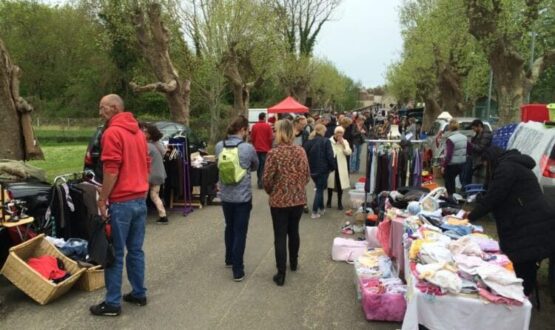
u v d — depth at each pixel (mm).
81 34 46781
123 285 5215
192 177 9344
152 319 4387
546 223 4047
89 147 9219
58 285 4637
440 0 19141
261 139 12008
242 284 5312
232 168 5168
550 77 28172
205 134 27078
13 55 45656
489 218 8406
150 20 16562
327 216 8844
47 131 39062
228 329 4211
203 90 23188
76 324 4254
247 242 7066
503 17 12898
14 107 8742
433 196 5934
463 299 3367
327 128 13914
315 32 40375
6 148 8664
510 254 4102
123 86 44000
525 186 4121
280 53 32125
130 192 4316
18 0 47844
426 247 3889
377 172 7652
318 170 8547
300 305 4762
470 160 9352
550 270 4797
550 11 14891
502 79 13609
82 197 5781
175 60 21797
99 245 4270
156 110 40250
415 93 42031
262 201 10406
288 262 6105
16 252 4844
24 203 5477
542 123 6883
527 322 3311
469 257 3820
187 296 4945
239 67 25562
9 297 4820
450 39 22203
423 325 3482
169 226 7980
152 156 7840
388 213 5328
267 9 25438
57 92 50344
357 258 5391
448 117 15047
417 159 7801
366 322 4391
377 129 28078
